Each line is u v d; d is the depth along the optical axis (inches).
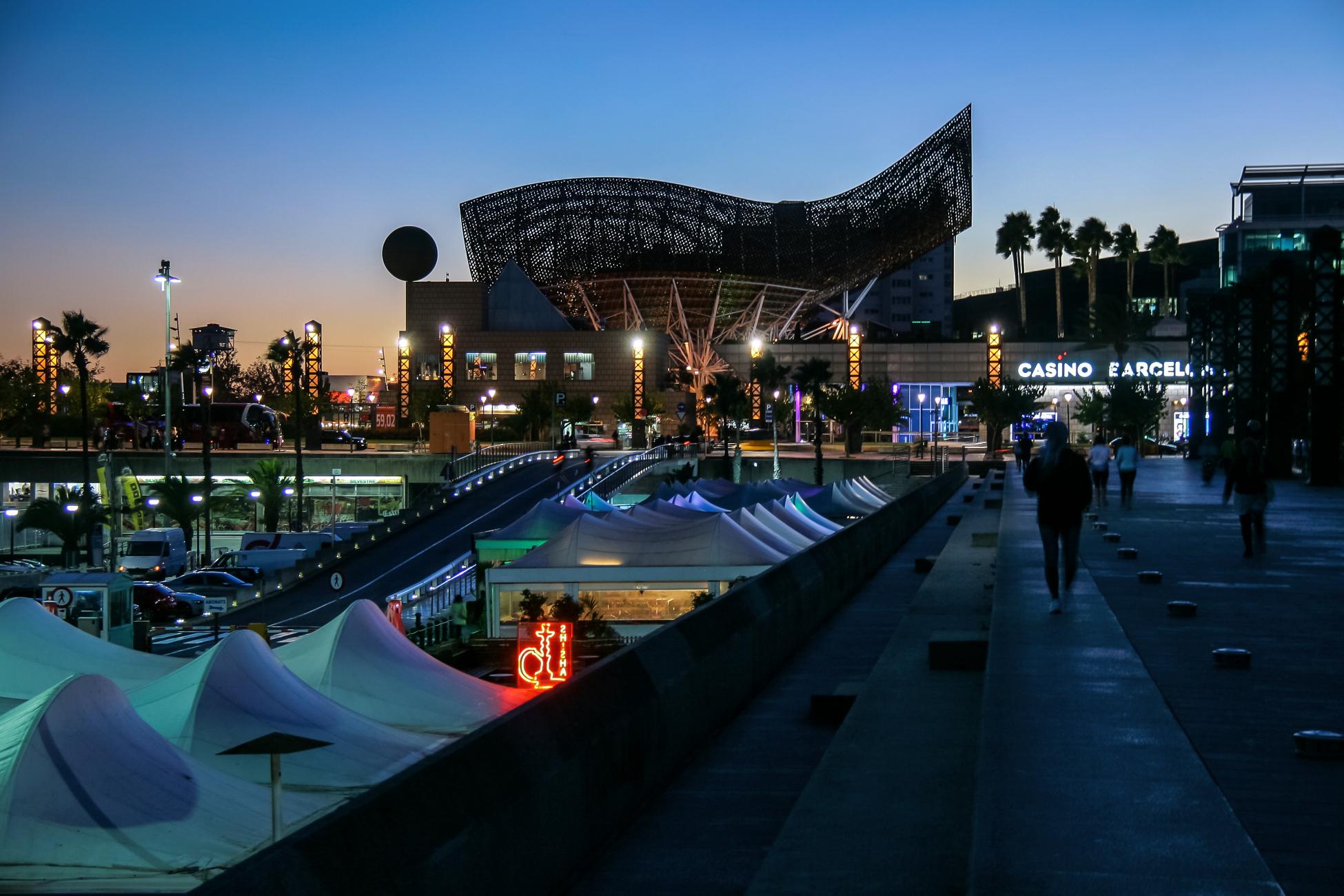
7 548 3097.9
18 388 4571.9
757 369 4133.9
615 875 238.7
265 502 3174.2
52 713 468.1
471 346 5821.9
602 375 5777.6
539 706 241.0
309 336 4288.9
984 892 154.5
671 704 318.7
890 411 4109.3
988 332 4498.0
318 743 386.6
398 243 5885.8
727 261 6363.2
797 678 469.4
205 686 611.2
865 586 781.3
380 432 5167.3
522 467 3602.4
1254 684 304.0
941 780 261.7
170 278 3432.6
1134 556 645.9
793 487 2411.4
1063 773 212.2
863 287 7027.6
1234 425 2233.0
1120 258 6038.4
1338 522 949.2
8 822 423.8
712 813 283.6
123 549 2603.3
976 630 468.4
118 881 401.7
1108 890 154.3
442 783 189.3
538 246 6422.2
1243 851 170.6
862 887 198.4
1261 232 3865.7
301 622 1913.1
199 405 4239.7
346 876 155.1
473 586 2130.9
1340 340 1599.4
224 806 480.7
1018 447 2322.8
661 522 1737.2
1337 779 215.3
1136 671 316.2
